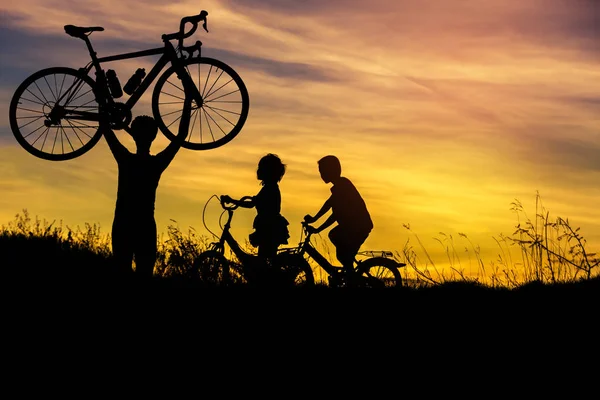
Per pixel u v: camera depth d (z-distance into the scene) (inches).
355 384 308.3
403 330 361.4
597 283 431.5
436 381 311.4
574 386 309.0
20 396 289.6
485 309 387.9
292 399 295.7
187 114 392.5
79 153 390.6
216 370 316.5
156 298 389.7
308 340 347.6
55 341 335.3
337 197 443.8
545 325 368.2
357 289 421.1
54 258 446.9
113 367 314.2
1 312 363.3
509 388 307.0
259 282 430.0
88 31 394.3
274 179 446.9
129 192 393.1
